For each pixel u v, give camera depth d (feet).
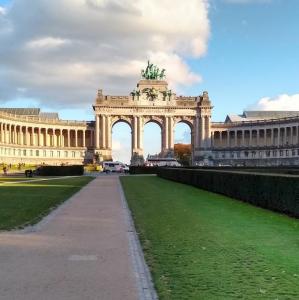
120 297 46.24
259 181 127.44
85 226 92.43
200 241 75.36
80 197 159.02
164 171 330.13
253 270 56.49
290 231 85.46
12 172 456.45
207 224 94.43
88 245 72.64
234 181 151.64
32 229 87.30
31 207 121.29
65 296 46.34
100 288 49.24
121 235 81.87
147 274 54.90
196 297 46.01
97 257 63.98
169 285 49.98
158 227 90.43
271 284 50.60
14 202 133.28
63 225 93.50
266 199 122.01
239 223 95.86
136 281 51.93
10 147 630.33
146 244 72.95
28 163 637.71
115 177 361.30
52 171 402.31
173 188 208.64
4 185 218.38
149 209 122.11
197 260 61.67
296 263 60.18
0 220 97.30
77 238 78.69
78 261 61.46
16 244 72.95
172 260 61.67
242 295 46.75
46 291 47.91
